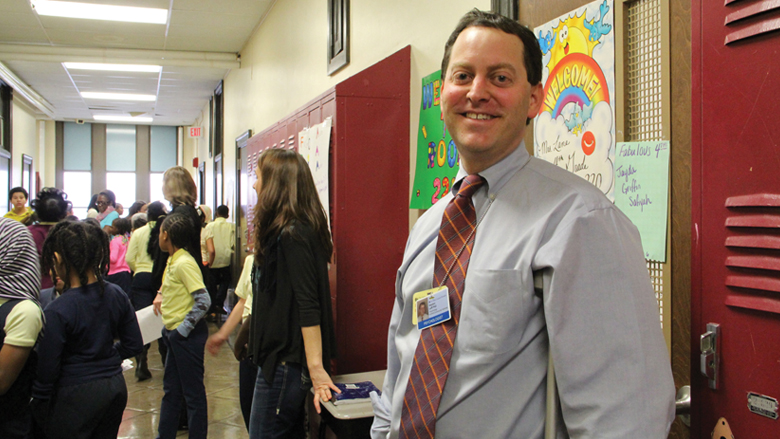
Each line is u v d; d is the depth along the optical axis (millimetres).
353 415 1823
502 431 854
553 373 831
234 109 8078
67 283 2062
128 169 14961
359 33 3361
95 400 1996
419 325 986
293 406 1880
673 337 1289
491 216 946
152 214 4035
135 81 9180
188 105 11562
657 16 1328
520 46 958
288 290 1878
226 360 5023
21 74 8680
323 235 1986
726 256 994
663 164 1302
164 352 4281
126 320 2203
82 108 12039
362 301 2637
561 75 1648
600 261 793
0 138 8984
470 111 962
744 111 960
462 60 964
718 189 1008
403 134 2705
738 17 961
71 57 7414
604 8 1475
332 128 2654
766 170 922
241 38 7098
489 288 863
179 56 7680
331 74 3836
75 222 2064
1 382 1832
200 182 12422
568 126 1616
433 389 922
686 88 1249
